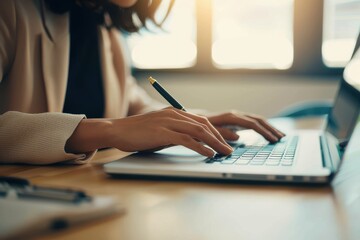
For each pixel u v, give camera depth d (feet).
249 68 10.57
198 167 1.89
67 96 3.64
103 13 3.78
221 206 1.47
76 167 2.24
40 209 1.12
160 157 2.16
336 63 9.95
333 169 1.80
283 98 10.36
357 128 4.01
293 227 1.24
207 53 10.83
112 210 1.33
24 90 3.07
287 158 2.08
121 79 4.06
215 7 10.79
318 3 9.86
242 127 3.01
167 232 1.21
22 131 2.28
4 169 2.19
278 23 10.43
